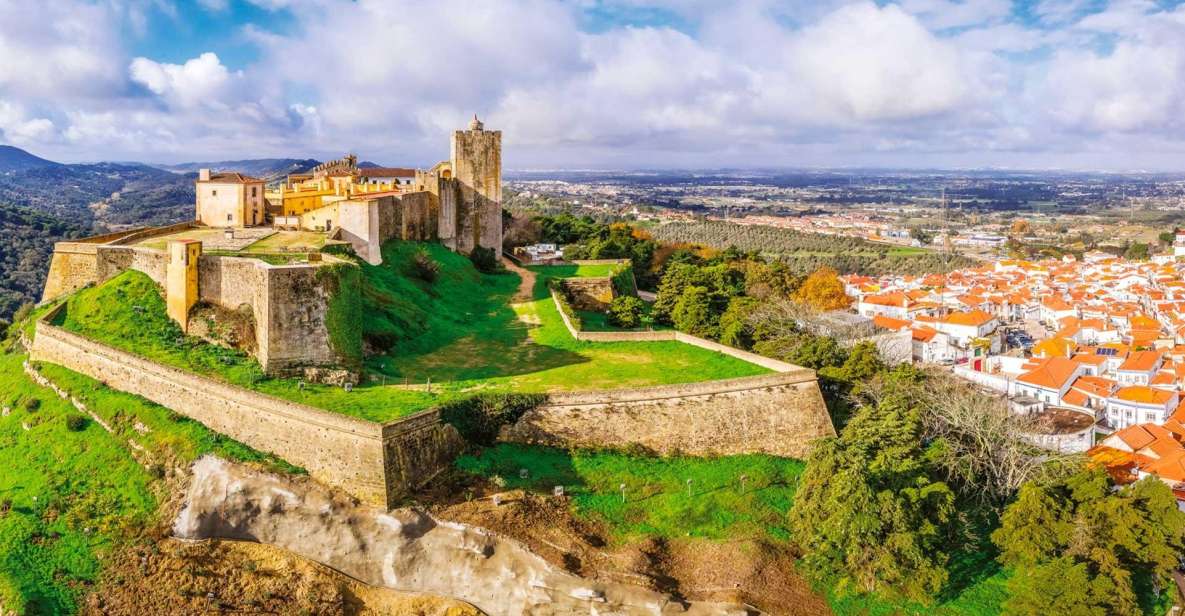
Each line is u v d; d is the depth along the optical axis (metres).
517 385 63.16
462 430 57.59
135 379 62.47
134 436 58.66
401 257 96.19
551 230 154.50
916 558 51.56
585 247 136.38
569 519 52.78
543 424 59.59
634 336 78.88
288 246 81.62
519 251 133.62
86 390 63.81
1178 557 56.53
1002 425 68.81
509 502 52.78
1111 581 52.06
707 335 88.69
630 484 57.03
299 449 54.09
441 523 51.31
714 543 52.81
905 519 52.44
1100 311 161.25
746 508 56.44
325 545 51.12
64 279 82.56
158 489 55.00
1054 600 50.94
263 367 61.62
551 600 48.41
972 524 58.78
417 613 49.12
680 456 61.31
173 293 67.88
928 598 52.00
